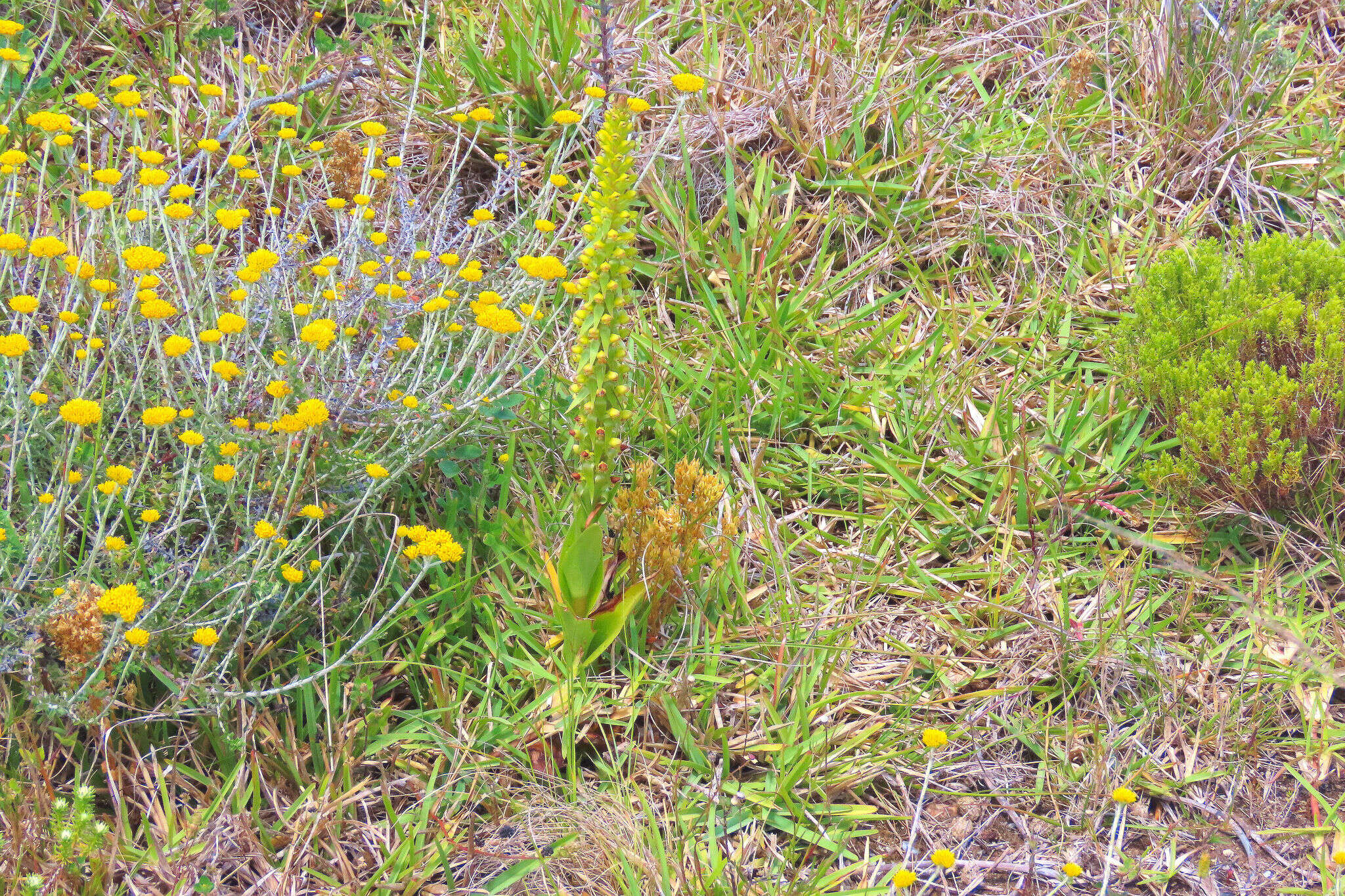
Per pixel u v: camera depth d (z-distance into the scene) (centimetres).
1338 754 263
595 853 230
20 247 229
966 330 374
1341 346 297
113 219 260
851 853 243
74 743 219
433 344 288
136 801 229
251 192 364
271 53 432
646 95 411
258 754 239
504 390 313
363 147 365
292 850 222
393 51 438
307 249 353
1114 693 278
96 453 231
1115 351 366
